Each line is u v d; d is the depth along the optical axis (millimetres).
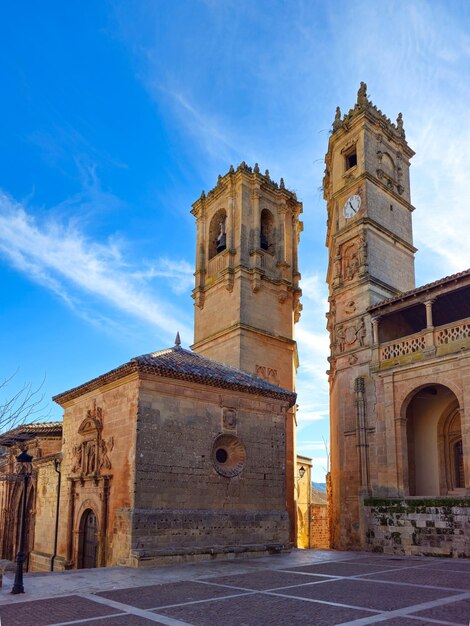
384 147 37188
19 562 15320
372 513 28078
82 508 25781
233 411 26188
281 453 27672
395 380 28922
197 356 29141
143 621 11383
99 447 25172
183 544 22625
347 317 33062
